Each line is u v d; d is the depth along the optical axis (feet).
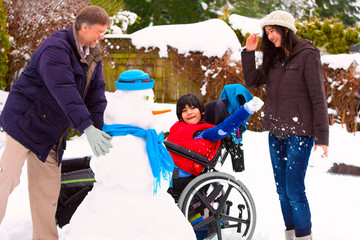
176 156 9.55
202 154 9.25
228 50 23.61
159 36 24.73
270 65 9.23
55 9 23.11
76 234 6.31
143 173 6.55
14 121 7.55
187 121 10.44
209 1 58.54
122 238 6.19
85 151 18.35
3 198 7.75
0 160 7.79
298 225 8.74
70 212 9.44
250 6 62.85
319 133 8.32
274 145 9.27
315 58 8.46
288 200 9.29
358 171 16.34
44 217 8.40
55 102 7.66
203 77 24.03
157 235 6.33
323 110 8.32
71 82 7.09
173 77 24.66
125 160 6.48
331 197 13.46
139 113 6.83
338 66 23.77
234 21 27.09
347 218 11.50
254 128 23.44
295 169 8.62
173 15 55.67
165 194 6.91
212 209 9.07
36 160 8.20
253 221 9.32
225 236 10.09
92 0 28.43
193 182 8.70
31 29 23.15
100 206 6.41
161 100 25.03
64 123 7.90
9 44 21.38
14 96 7.64
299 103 8.60
